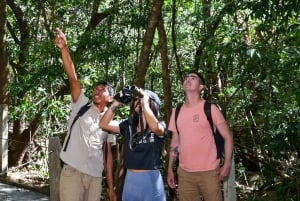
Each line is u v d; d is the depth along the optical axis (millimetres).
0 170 6836
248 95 6406
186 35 8055
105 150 4191
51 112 8562
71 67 3939
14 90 8336
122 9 7543
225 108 6383
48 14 9477
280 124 5383
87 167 3928
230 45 4461
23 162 8953
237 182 7457
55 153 4645
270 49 4434
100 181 4051
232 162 3811
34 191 6055
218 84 6551
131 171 3559
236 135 7113
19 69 9039
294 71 4520
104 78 7973
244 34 5902
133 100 3594
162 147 3615
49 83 8281
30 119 9070
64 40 3895
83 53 7617
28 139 8984
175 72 7766
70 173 3918
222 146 3795
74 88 3994
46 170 7801
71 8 8875
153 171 3545
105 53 7418
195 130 3748
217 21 6145
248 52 4172
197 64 6465
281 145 5000
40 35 9523
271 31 5590
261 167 6660
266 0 4660
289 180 5340
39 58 7824
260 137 6383
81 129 3934
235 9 5312
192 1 7867
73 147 3932
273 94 6004
